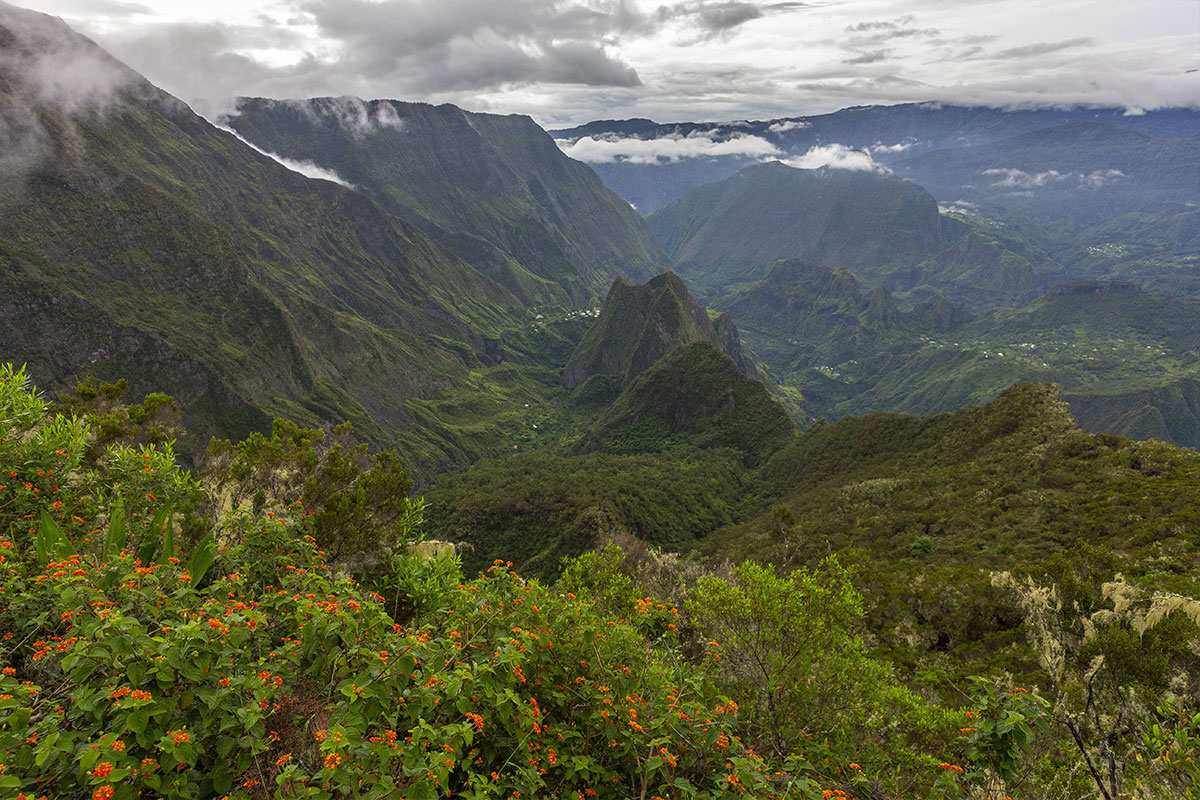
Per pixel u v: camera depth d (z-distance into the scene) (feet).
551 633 19.22
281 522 26.09
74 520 22.80
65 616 13.88
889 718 25.46
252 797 12.74
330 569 28.25
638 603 26.35
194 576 20.85
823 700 25.46
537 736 15.93
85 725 12.78
